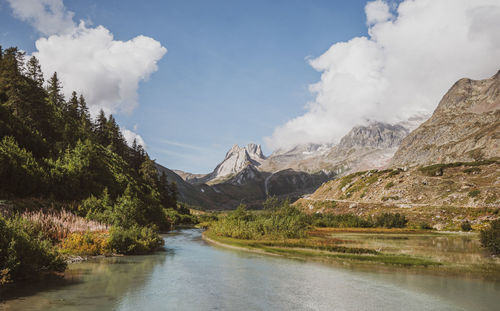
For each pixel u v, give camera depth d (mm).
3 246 12727
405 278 17047
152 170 100688
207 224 75188
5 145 41594
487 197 66938
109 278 15258
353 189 109375
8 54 78875
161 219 60531
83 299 11414
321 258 24219
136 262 20688
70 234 22500
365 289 14523
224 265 20750
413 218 66188
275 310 11172
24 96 63281
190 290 13703
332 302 12344
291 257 24781
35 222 21562
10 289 12031
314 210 98000
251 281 15945
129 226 34344
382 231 55219
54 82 97250
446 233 51188
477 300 12812
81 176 49906
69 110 99938
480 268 20109
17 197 34812
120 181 61406
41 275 14195
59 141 65250
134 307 10898
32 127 62219
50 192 41312
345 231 55000
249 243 33125
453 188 80875
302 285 15203
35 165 42406
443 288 14789
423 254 26469
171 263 20938
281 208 69000
